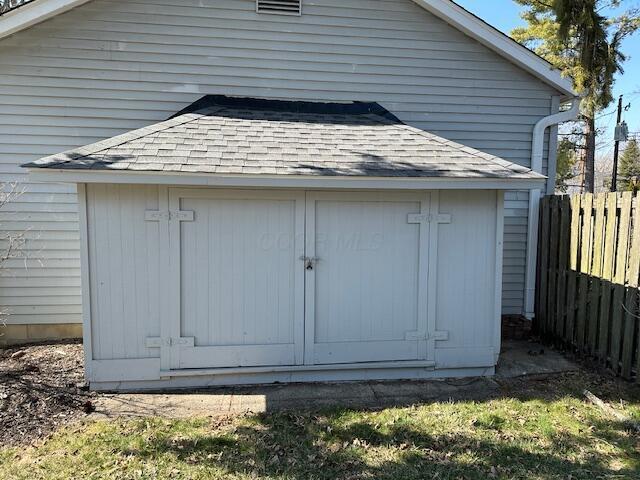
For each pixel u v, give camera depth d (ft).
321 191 15.52
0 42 18.45
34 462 10.58
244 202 15.24
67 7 18.45
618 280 16.22
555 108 22.20
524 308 22.16
